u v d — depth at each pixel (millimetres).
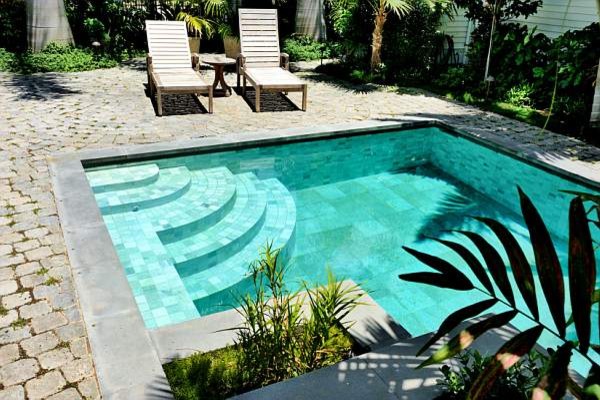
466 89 10016
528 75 9422
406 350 2912
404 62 10984
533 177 6715
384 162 7273
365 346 3051
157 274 4152
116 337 3016
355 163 7191
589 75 8219
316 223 5527
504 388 2400
